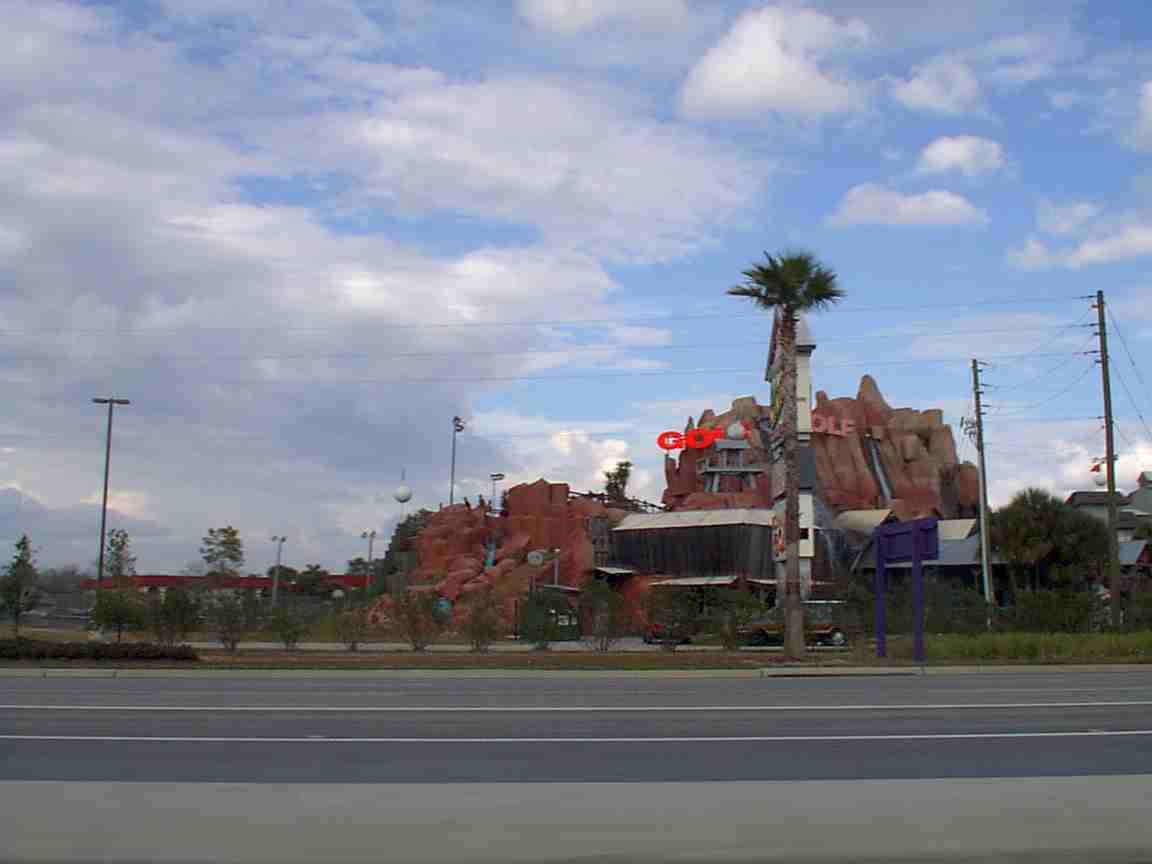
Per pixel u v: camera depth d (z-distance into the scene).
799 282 39.78
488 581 77.00
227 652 40.28
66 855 7.98
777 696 22.77
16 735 15.27
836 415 101.31
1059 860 8.27
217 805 9.24
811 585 64.31
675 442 92.06
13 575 45.25
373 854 8.05
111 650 33.62
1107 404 48.88
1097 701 21.53
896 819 8.99
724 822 8.87
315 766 12.51
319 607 52.56
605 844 8.30
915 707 20.14
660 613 44.19
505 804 9.37
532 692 23.78
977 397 58.19
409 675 30.05
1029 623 45.88
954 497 101.06
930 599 50.25
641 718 17.97
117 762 12.77
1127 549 70.00
